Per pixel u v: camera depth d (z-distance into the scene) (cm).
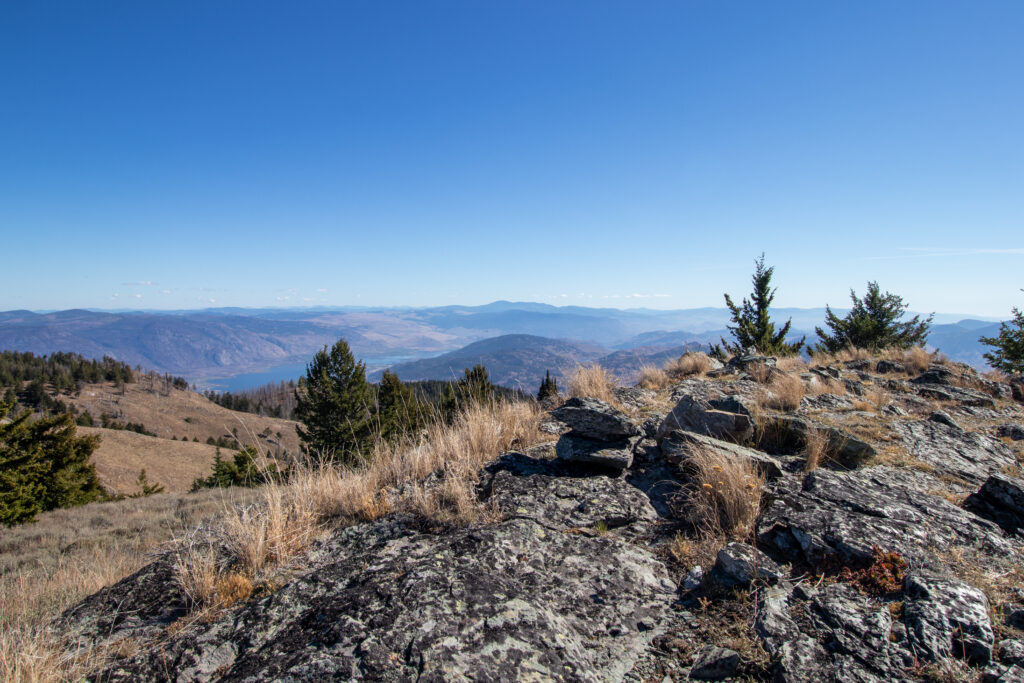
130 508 1967
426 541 401
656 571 357
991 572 323
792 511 396
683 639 281
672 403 875
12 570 995
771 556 358
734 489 423
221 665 279
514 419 759
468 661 244
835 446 561
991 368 1351
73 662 303
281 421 13238
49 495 2222
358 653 253
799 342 2239
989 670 229
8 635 348
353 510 486
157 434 13538
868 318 2234
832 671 236
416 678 233
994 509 420
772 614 286
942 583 288
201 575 376
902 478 502
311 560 399
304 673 241
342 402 3269
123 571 559
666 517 448
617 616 305
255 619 318
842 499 421
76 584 551
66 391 15800
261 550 401
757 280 2361
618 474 550
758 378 1078
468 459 600
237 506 524
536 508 459
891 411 797
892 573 313
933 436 647
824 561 339
